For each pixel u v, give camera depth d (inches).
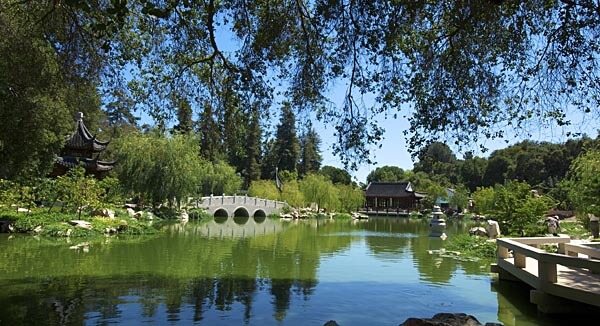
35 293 366.6
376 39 296.4
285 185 2037.4
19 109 329.7
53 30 326.6
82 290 380.2
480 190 1999.3
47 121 375.2
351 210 2241.6
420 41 329.1
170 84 374.3
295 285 418.9
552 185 1900.8
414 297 376.5
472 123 310.0
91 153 1239.5
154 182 1229.1
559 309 312.3
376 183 2655.0
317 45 335.3
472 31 278.1
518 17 287.3
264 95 345.4
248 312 323.9
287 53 349.1
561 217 1414.9
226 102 366.9
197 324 292.8
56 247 633.6
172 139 1263.5
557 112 296.7
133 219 1001.5
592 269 273.4
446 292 395.5
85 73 345.4
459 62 302.8
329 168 3080.7
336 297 373.4
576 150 1988.2
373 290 400.2
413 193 2511.1
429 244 797.9
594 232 755.4
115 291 378.3
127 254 591.2
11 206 859.4
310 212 1910.7
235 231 1021.8
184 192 1274.6
